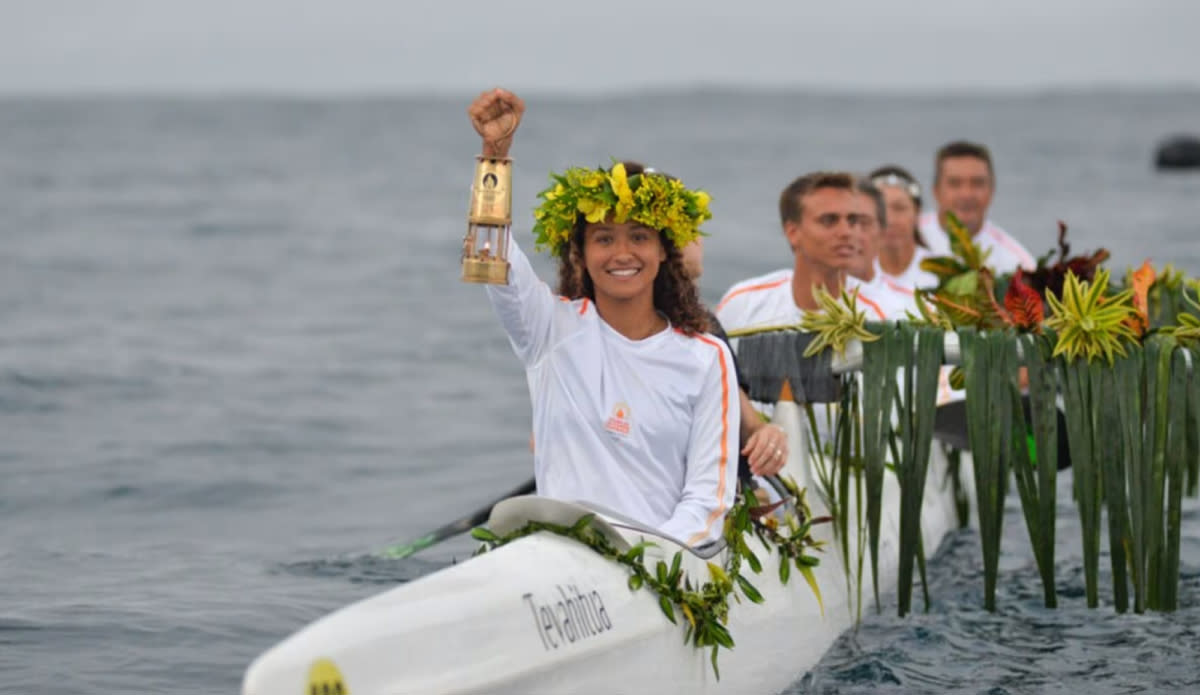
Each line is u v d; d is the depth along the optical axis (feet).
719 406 42.34
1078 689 48.78
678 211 40.86
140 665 51.31
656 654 38.58
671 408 41.88
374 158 654.94
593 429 41.60
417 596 33.68
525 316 41.22
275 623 56.85
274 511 80.48
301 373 128.47
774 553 47.16
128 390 117.70
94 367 127.65
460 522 63.67
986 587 53.11
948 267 66.49
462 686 32.99
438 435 102.99
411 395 118.93
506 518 39.50
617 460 41.81
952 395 64.75
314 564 67.00
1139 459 53.11
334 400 116.06
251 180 478.59
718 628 40.04
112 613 57.57
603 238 41.19
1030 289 53.11
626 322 41.88
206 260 232.32
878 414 52.08
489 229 39.63
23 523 76.59
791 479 50.72
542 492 42.47
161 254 240.94
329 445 98.99
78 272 211.61
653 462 41.93
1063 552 69.31
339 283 201.67
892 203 83.76
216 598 60.44
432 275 212.23
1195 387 52.90
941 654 52.08
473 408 113.60
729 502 42.47
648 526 39.50
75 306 172.65
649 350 41.78
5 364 126.93
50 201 366.63
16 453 94.07
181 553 69.77
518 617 34.86
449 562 67.10
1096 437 53.06
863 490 55.98
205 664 51.65
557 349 41.75
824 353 52.70
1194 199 329.93
